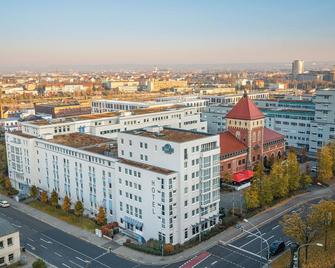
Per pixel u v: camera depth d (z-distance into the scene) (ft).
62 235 339.36
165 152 311.88
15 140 462.60
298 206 390.01
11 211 400.67
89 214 382.83
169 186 298.15
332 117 592.60
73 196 400.88
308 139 636.07
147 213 317.63
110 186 352.49
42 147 430.61
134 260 291.99
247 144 497.87
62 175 409.69
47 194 433.07
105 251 308.19
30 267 285.02
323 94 596.29
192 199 318.65
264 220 357.00
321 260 280.92
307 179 435.12
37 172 447.42
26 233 344.49
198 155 318.45
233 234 330.75
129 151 343.05
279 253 296.92
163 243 305.32
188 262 285.64
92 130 501.97
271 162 524.93
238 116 501.56
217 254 297.12
